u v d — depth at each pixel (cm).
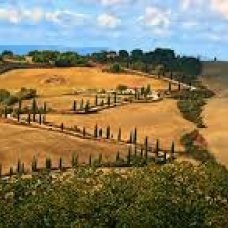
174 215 6188
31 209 6047
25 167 14825
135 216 6028
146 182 6519
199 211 6338
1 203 6138
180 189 6525
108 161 15300
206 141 17238
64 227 5991
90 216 6081
